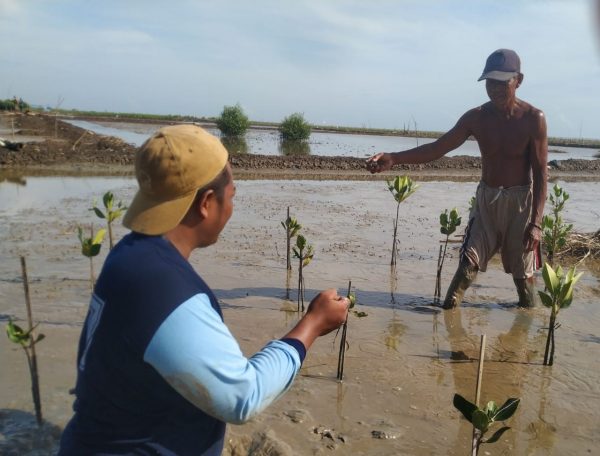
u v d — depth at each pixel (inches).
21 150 828.0
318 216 485.1
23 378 174.4
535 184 254.7
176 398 69.9
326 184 739.4
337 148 1496.1
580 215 569.9
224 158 75.3
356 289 287.4
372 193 659.4
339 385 181.6
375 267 330.3
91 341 70.4
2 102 1779.0
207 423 75.9
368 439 150.3
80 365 72.6
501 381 190.5
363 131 2800.2
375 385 182.9
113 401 69.6
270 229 418.6
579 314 263.3
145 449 71.3
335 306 82.8
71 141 1029.8
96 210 270.4
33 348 149.1
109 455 71.1
